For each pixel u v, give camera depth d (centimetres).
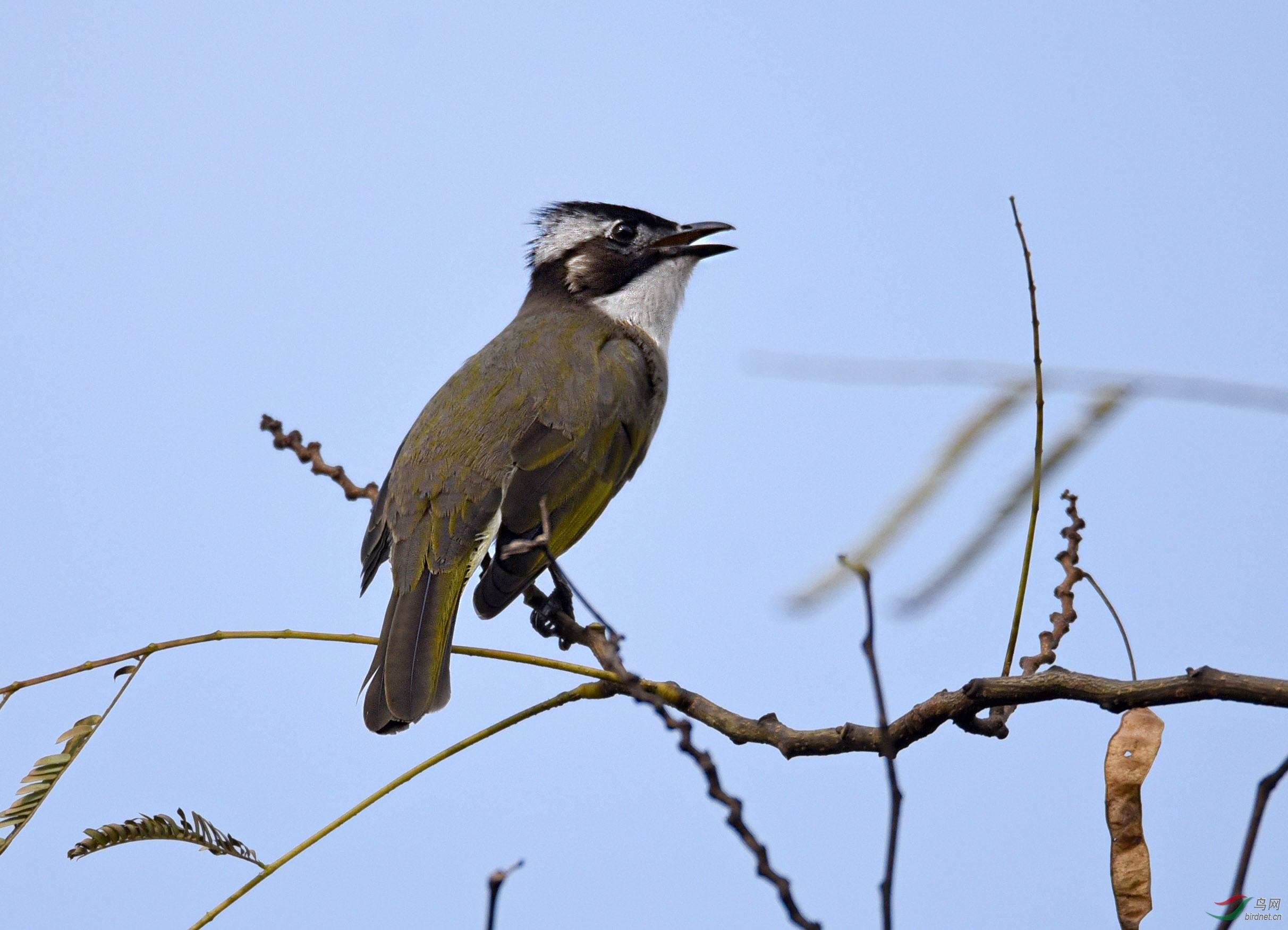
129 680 707
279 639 745
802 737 704
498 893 431
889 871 471
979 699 650
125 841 627
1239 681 586
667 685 746
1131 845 612
